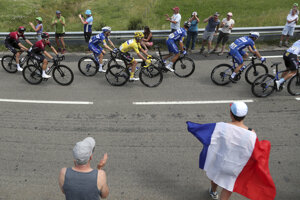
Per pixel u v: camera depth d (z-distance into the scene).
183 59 7.71
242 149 3.04
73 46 10.06
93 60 7.75
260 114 6.01
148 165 4.63
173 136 5.34
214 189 3.85
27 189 4.18
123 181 4.31
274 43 9.94
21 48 7.53
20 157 4.83
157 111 6.19
